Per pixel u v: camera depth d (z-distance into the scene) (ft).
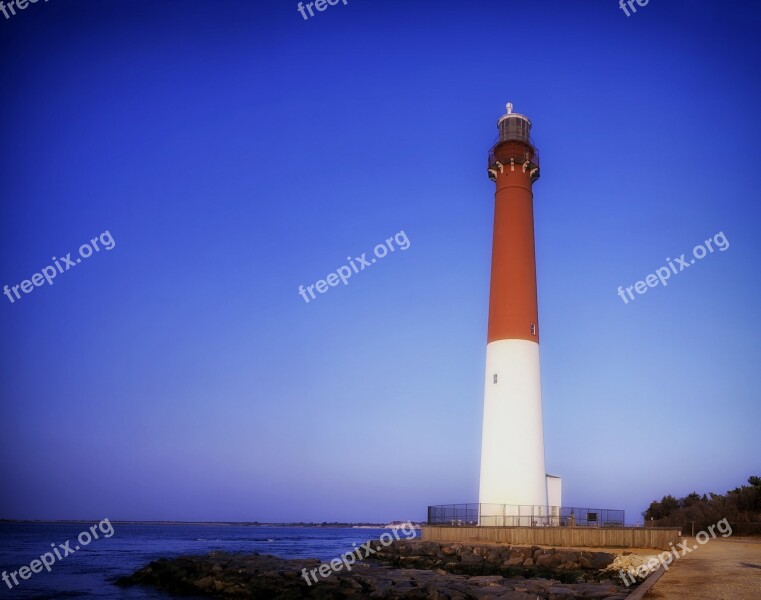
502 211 152.97
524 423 137.80
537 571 103.50
